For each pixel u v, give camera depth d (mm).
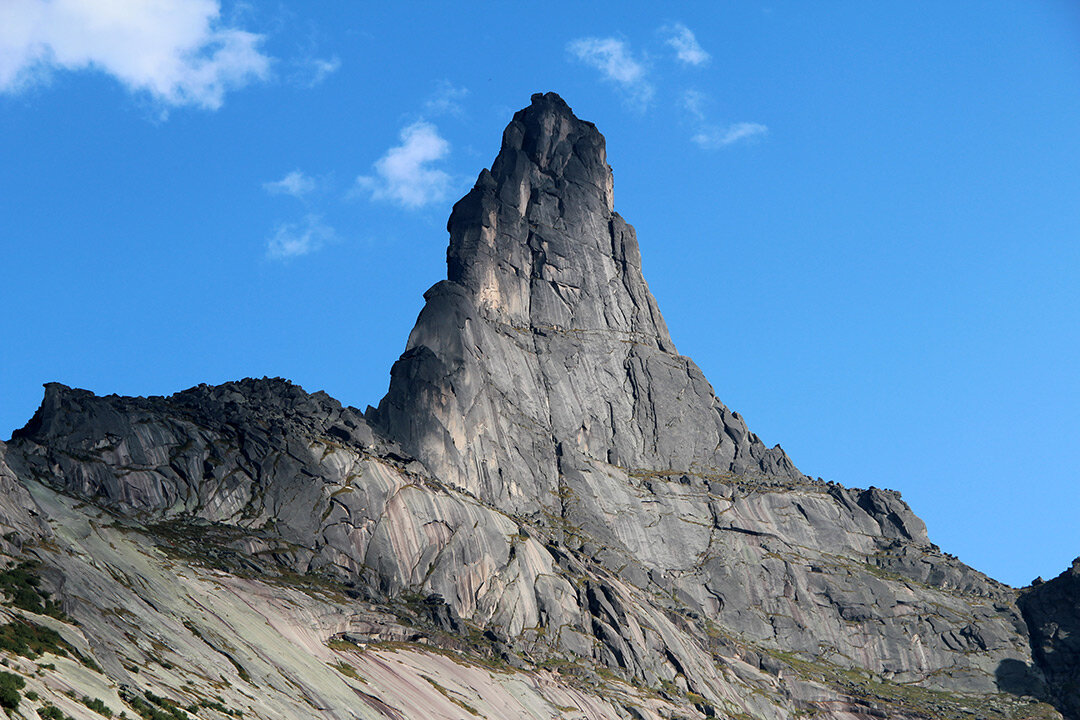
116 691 117500
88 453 170500
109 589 138000
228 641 142750
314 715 138500
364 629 168875
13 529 134500
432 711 158250
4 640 114000
